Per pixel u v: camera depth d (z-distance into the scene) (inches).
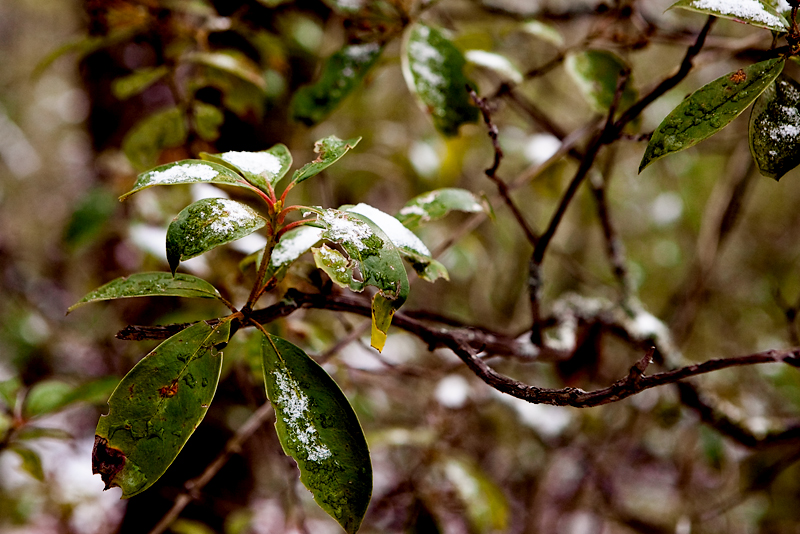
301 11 51.6
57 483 69.7
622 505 70.6
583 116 74.3
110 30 38.7
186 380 28.5
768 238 96.6
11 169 136.0
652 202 83.6
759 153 29.0
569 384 44.8
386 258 28.2
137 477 28.2
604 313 39.2
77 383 62.4
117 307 60.1
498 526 49.9
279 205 28.7
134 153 40.7
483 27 57.2
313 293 30.4
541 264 33.1
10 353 82.1
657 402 56.5
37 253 117.3
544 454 69.9
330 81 35.6
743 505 66.7
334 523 66.2
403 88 79.0
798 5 28.5
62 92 150.8
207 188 46.4
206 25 41.4
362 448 28.5
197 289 29.4
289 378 28.8
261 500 61.7
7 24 152.6
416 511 50.1
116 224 54.2
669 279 85.3
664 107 62.1
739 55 39.4
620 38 36.9
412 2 35.6
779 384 57.9
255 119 45.9
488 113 31.4
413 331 30.4
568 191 32.0
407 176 60.7
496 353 33.0
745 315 85.7
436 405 53.7
